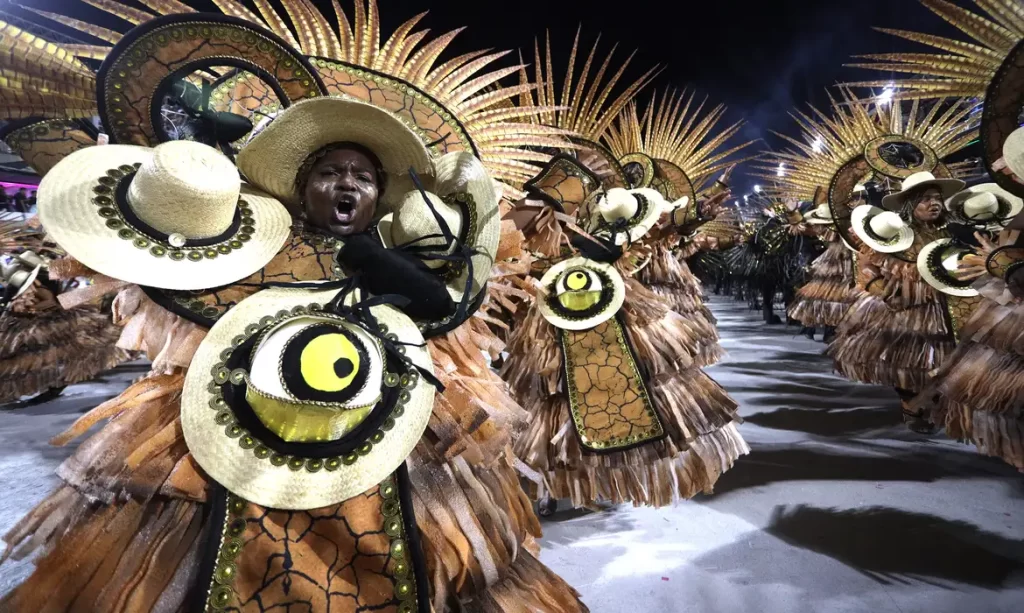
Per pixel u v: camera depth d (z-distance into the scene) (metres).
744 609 2.35
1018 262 2.81
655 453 2.94
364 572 1.12
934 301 4.44
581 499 3.01
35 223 1.18
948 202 4.21
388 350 1.21
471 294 1.41
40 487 3.56
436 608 1.16
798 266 10.80
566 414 3.05
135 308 1.16
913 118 6.02
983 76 2.94
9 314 5.68
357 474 1.11
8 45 1.15
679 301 5.05
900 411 5.29
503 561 1.28
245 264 1.19
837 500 3.35
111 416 1.14
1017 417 2.88
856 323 5.03
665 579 2.57
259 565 1.05
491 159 1.84
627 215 3.13
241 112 1.51
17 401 6.05
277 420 1.06
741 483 3.65
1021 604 2.35
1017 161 2.40
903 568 2.63
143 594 1.01
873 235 4.68
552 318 3.03
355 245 1.26
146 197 1.11
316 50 1.71
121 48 1.23
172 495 1.04
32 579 1.05
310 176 1.33
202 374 1.08
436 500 1.22
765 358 8.12
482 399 1.35
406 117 1.64
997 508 3.22
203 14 1.29
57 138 1.30
